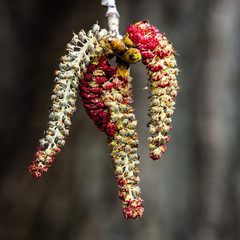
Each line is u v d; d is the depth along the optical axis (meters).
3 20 0.93
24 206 0.98
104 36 0.36
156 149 0.36
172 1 1.05
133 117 0.36
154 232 1.04
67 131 0.36
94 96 0.36
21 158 0.98
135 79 1.02
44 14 0.98
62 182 1.00
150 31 0.36
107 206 1.02
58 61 1.00
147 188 1.04
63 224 1.00
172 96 0.36
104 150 1.02
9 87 0.96
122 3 1.02
